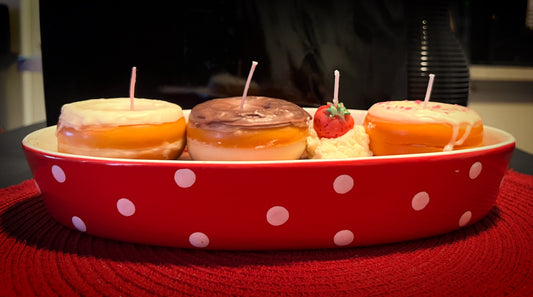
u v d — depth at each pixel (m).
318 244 0.28
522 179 0.41
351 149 0.35
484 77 0.93
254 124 0.31
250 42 0.57
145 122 0.32
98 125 0.31
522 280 0.25
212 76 0.58
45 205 0.32
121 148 0.31
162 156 0.33
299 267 0.27
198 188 0.27
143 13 0.55
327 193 0.27
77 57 0.55
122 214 0.28
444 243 0.30
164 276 0.25
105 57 0.55
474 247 0.29
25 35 0.83
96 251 0.28
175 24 0.56
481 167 0.30
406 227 0.29
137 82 0.57
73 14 0.54
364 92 0.60
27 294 0.23
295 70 0.59
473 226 0.32
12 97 0.86
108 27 0.54
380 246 0.29
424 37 0.59
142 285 0.24
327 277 0.25
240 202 0.27
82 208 0.29
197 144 0.32
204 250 0.29
